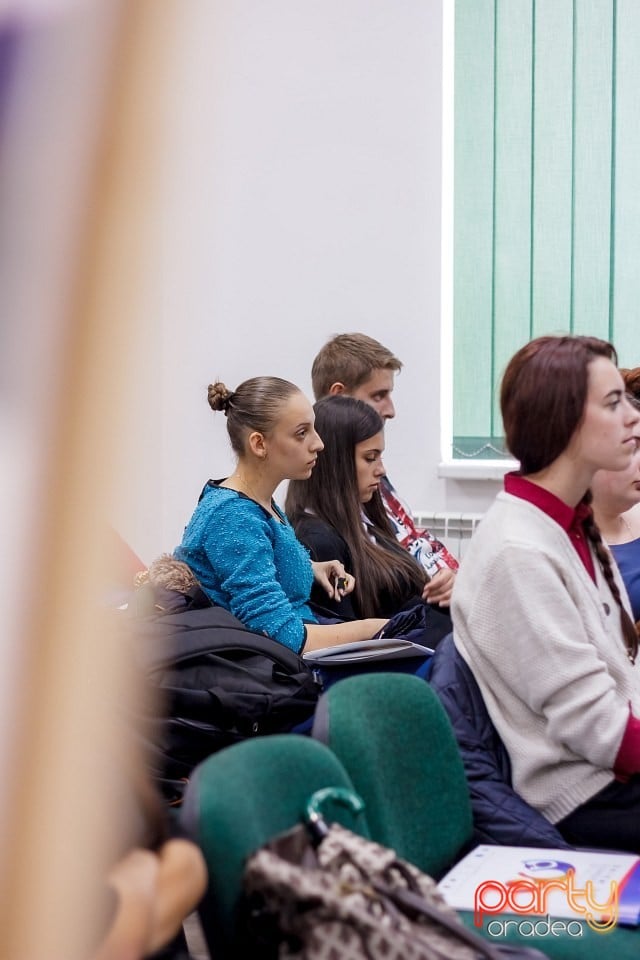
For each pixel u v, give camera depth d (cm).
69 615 15
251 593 244
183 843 108
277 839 117
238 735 202
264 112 461
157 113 15
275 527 259
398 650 232
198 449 464
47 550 15
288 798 128
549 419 178
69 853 15
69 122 14
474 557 183
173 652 200
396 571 282
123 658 17
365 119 449
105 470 15
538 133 425
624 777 171
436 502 446
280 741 132
